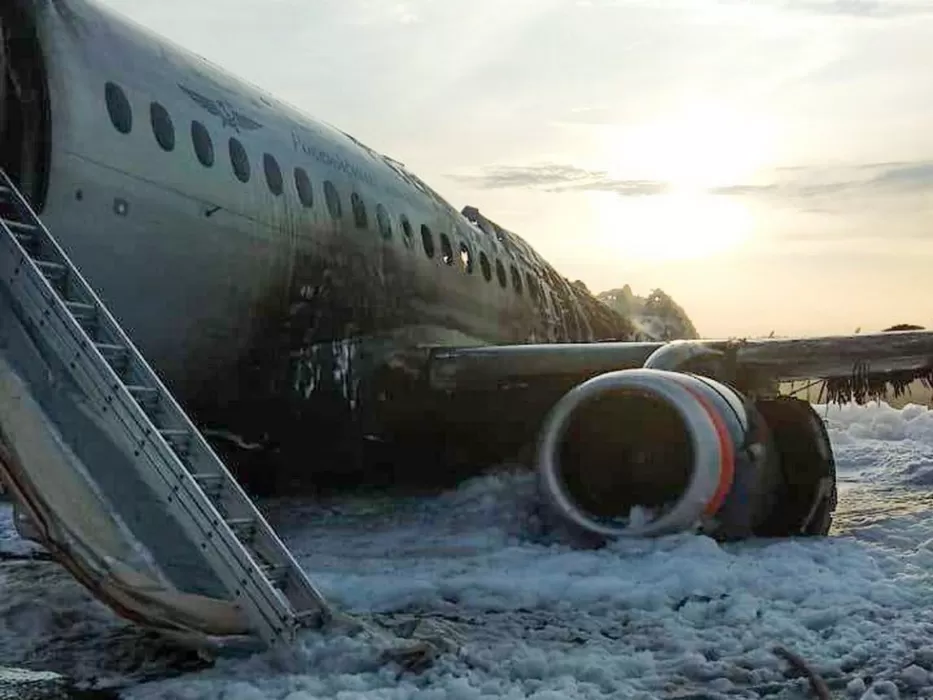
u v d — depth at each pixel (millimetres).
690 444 7871
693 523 7836
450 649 5293
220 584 5098
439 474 12383
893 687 4762
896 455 17297
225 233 8727
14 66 7156
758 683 4934
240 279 8961
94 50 7852
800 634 5668
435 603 6473
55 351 5426
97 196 7520
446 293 12656
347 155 11352
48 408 5352
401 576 7211
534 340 15320
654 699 4633
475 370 11523
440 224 12977
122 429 5266
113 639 5688
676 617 6117
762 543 8172
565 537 8328
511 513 9703
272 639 5043
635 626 5973
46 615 6039
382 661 4949
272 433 10133
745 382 10133
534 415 11672
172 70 8820
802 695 4777
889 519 10141
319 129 11219
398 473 12211
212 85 9375
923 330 10328
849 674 5066
